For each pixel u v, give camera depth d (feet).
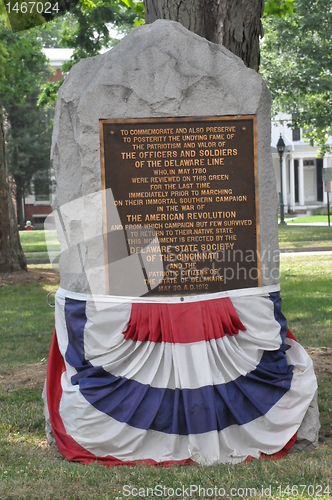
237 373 15.26
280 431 15.17
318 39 80.89
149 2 20.51
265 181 15.79
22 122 122.11
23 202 132.77
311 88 79.20
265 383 15.37
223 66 15.61
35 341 27.84
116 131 15.44
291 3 33.47
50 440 15.78
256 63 20.79
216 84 15.53
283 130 147.74
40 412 18.08
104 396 14.88
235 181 15.70
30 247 74.18
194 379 14.88
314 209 141.08
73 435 14.90
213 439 14.48
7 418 17.63
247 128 15.66
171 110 15.44
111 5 60.44
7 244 49.29
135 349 15.20
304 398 15.44
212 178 15.65
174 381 14.99
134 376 15.06
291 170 147.54
